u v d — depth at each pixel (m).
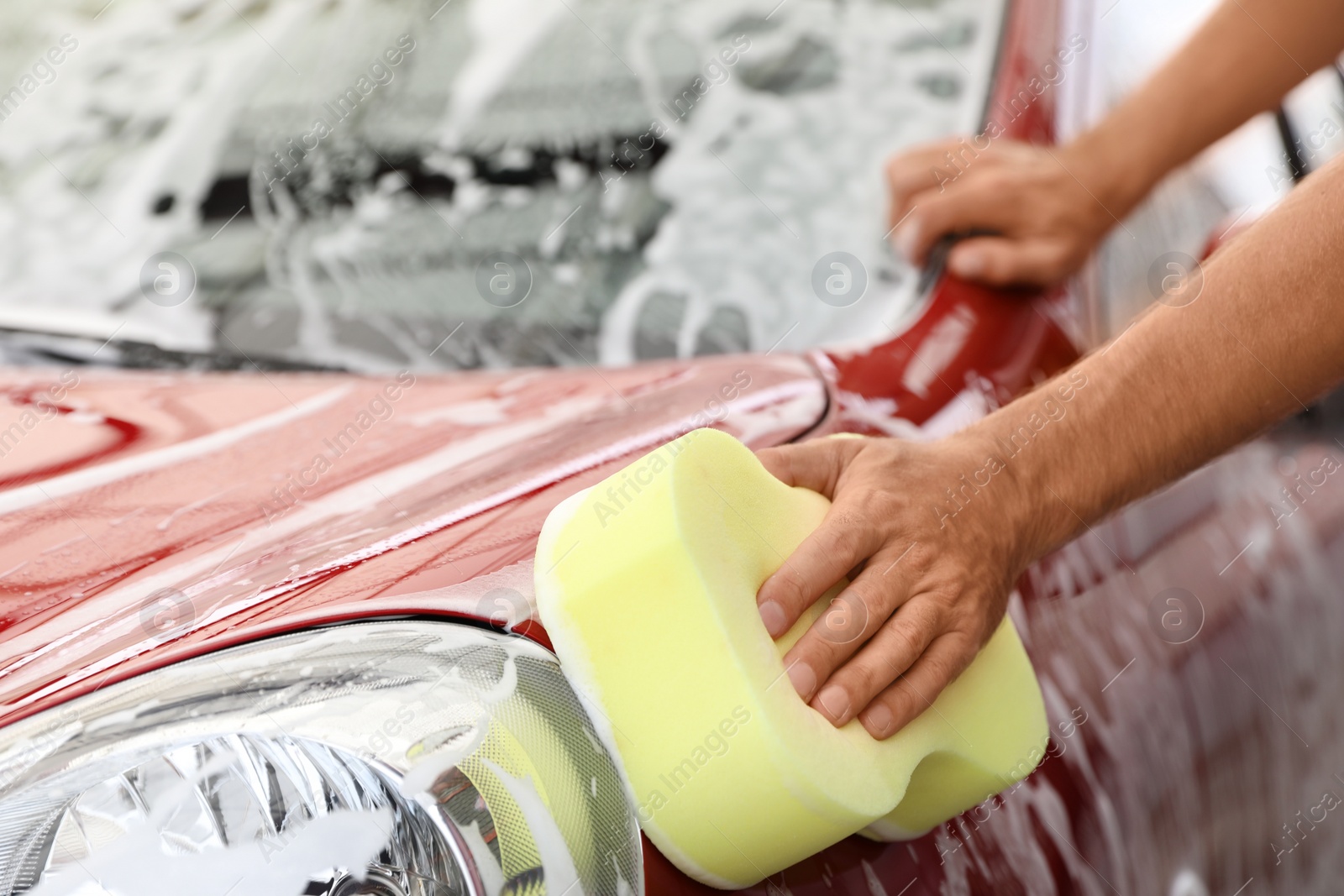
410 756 0.66
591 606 0.76
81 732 0.66
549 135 1.52
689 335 1.31
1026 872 0.97
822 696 0.78
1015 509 0.94
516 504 0.87
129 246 1.41
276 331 1.28
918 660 0.85
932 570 0.86
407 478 0.93
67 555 0.82
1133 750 1.15
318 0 1.72
